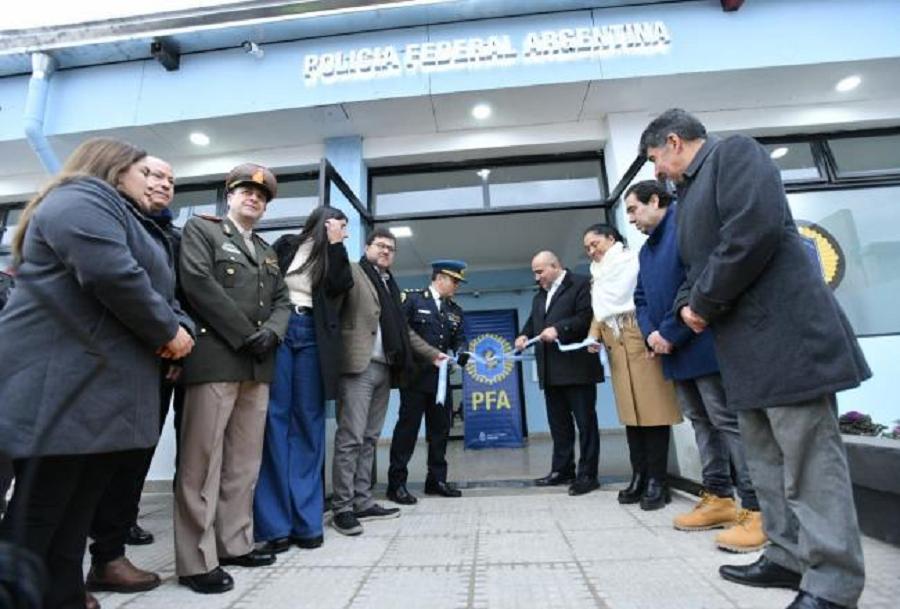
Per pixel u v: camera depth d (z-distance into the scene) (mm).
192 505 1422
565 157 3744
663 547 1646
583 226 5926
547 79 3160
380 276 2416
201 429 1458
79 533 1115
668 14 3225
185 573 1390
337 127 3516
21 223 1115
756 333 1144
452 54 3240
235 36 3363
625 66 3146
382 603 1264
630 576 1390
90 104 3398
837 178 3457
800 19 3158
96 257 1043
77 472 1047
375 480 3189
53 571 1067
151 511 2641
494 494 2744
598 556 1582
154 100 3359
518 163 3770
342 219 1998
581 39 3189
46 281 1038
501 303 7457
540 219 5668
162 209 1567
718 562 1479
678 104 3441
